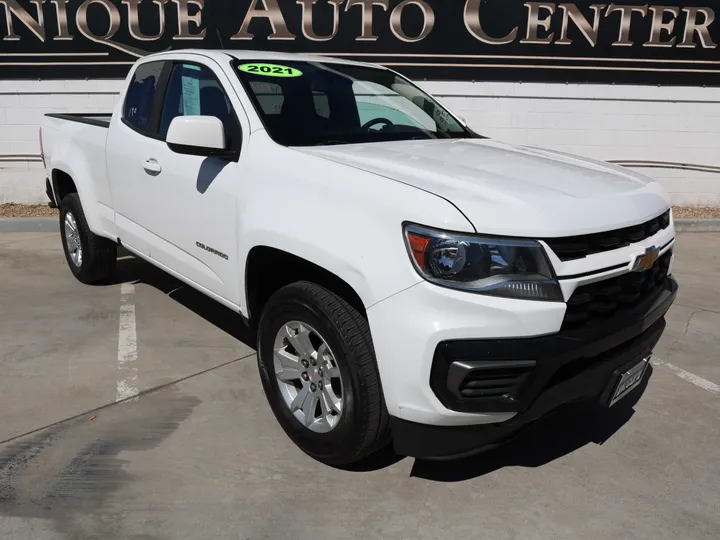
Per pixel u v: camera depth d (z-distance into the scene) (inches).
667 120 335.3
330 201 103.0
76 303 193.3
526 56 321.4
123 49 310.8
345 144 129.1
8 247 259.8
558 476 113.1
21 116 314.8
